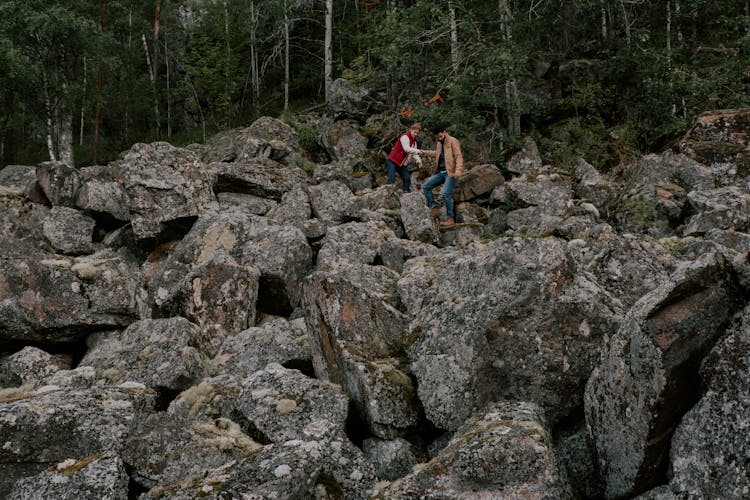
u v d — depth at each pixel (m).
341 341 4.81
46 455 3.95
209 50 25.09
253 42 25.72
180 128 27.17
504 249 4.48
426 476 3.28
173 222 9.79
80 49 20.91
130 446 3.87
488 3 16.80
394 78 17.30
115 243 9.93
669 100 13.64
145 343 5.96
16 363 6.11
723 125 10.70
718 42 15.96
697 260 3.25
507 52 13.81
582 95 14.84
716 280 3.18
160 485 3.52
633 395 3.25
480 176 11.51
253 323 7.04
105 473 3.48
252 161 13.66
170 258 8.12
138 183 9.78
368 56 18.94
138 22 29.20
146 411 4.57
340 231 8.80
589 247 6.67
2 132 23.66
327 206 11.03
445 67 15.73
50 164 10.79
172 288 7.70
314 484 3.48
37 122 24.72
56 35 19.88
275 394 4.46
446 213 10.61
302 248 8.02
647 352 3.15
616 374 3.41
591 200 10.65
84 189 10.49
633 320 3.30
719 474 2.83
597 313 4.12
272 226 8.49
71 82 22.17
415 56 15.79
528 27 15.49
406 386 4.43
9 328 6.33
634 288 5.21
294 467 3.30
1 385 6.00
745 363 2.86
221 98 24.33
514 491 3.10
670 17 15.20
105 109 27.64
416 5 15.54
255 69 26.17
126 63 28.08
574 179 11.84
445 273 5.04
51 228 9.84
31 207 10.69
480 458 3.18
